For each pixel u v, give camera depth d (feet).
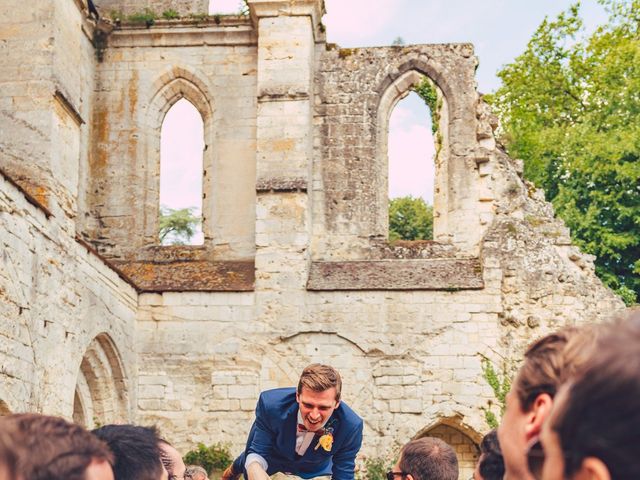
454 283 94.38
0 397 60.85
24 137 73.36
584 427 7.68
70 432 9.62
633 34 154.92
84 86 101.24
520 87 155.02
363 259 99.30
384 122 103.45
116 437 16.07
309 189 98.27
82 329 77.92
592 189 134.41
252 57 104.06
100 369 87.51
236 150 103.04
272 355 94.02
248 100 103.65
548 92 154.10
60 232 73.46
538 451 9.66
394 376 93.35
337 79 103.19
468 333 93.61
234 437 92.99
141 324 95.14
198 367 94.32
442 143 102.83
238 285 95.61
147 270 98.99
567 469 7.79
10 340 62.59
